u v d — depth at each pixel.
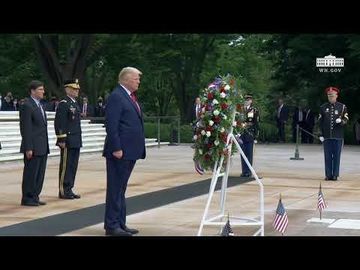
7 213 10.55
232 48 48.78
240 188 14.02
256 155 23.42
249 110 15.74
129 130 8.52
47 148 11.65
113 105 8.45
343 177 16.47
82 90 38.31
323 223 9.70
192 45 40.62
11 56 41.16
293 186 14.48
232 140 8.66
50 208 11.12
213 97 8.50
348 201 12.20
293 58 35.62
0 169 17.89
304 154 24.09
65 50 40.50
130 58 40.19
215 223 8.41
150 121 38.53
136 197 12.53
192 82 42.94
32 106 11.34
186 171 17.72
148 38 39.22
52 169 17.94
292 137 33.09
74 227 9.23
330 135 15.70
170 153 24.81
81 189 13.70
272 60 39.16
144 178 15.92
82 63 37.97
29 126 11.24
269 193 13.27
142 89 46.69
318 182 15.29
